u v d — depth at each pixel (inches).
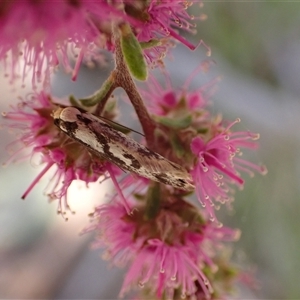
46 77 4.1
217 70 7.1
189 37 5.8
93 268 7.9
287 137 7.4
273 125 7.4
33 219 8.1
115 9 3.9
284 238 7.5
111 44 4.2
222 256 5.3
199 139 4.5
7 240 8.1
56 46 3.9
